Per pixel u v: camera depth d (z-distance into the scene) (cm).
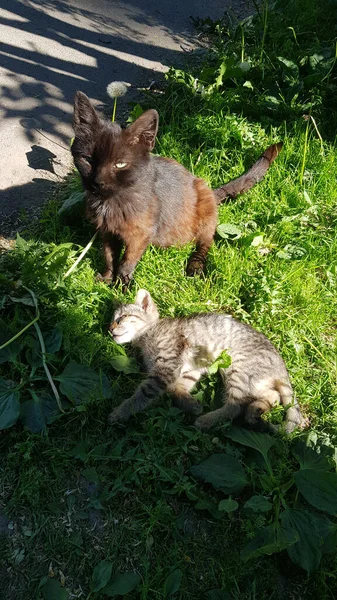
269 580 47
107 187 64
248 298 68
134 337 62
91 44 115
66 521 49
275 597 47
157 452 52
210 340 60
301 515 49
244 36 113
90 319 63
